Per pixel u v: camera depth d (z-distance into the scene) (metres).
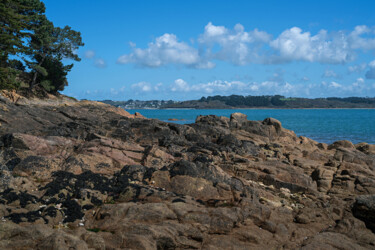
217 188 13.80
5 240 8.29
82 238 8.82
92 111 39.03
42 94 73.69
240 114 35.16
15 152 15.08
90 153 16.22
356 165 19.73
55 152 16.73
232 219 10.60
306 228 11.87
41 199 11.22
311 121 112.69
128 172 14.58
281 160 21.27
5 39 37.28
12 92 50.00
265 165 18.97
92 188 12.59
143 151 18.17
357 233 11.37
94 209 11.34
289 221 12.45
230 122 33.34
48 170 13.67
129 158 16.92
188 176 14.23
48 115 30.19
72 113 33.47
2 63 44.78
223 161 19.33
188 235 9.75
